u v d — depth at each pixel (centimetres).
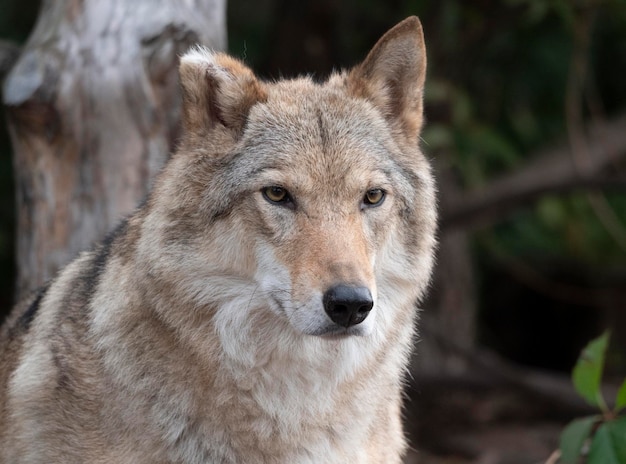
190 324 781
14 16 1739
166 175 816
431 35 1659
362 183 789
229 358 784
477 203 1739
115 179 1083
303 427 794
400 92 871
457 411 1769
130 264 804
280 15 1738
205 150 808
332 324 739
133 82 1085
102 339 793
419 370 1688
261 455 797
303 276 753
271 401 785
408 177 841
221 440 789
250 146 798
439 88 1586
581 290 2141
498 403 1820
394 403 885
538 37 1855
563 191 1769
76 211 1084
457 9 1648
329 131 806
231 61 830
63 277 903
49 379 817
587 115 2041
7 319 1030
